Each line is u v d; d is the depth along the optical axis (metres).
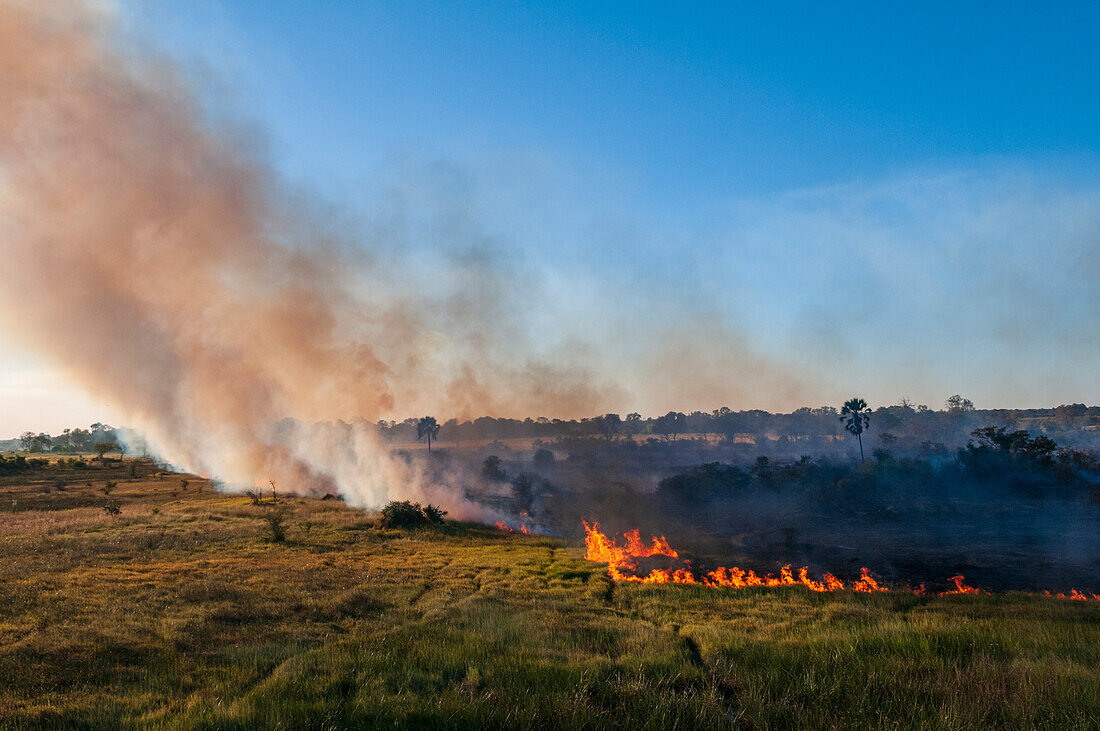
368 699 7.72
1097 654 9.55
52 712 8.33
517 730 6.58
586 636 12.52
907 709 6.80
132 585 16.97
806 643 10.62
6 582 16.64
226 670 10.36
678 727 6.73
